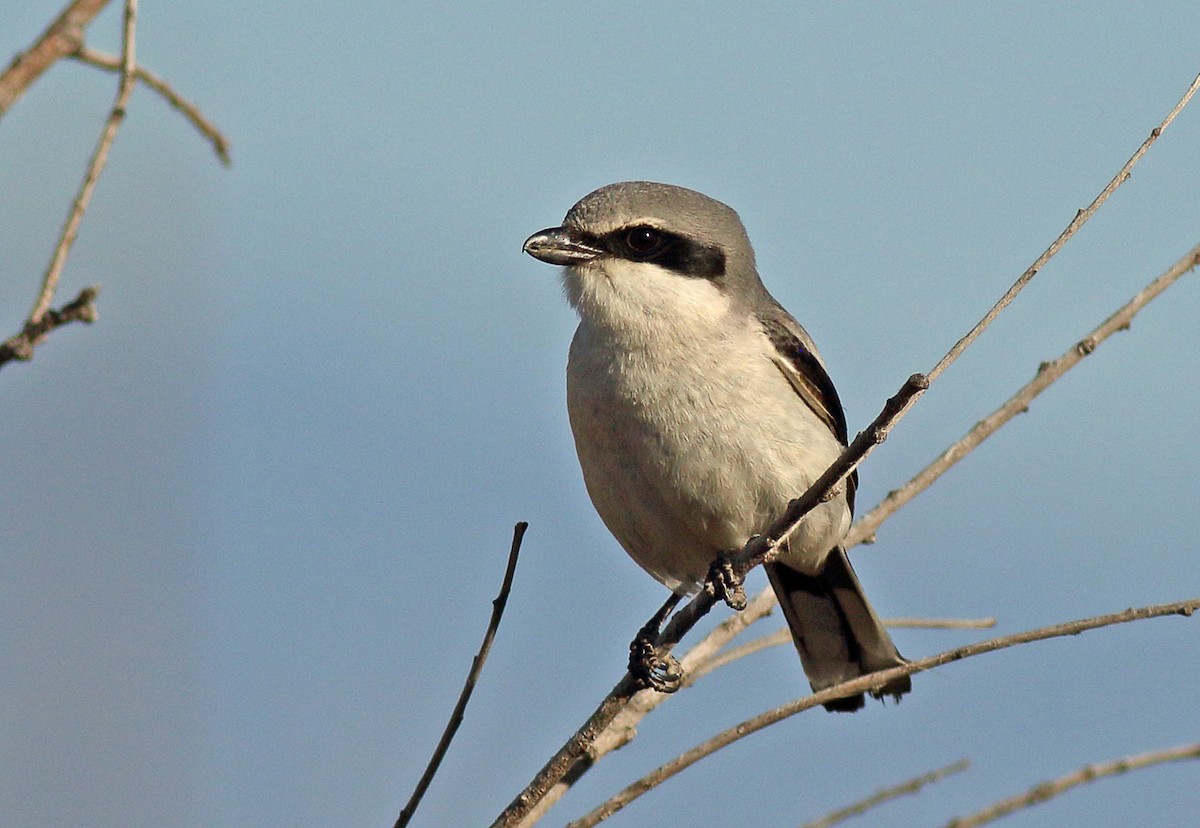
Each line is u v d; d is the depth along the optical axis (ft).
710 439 34.65
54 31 14.39
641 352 35.14
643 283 35.53
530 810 23.98
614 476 35.88
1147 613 23.12
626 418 35.06
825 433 36.14
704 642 28.86
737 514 35.14
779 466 34.78
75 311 14.61
